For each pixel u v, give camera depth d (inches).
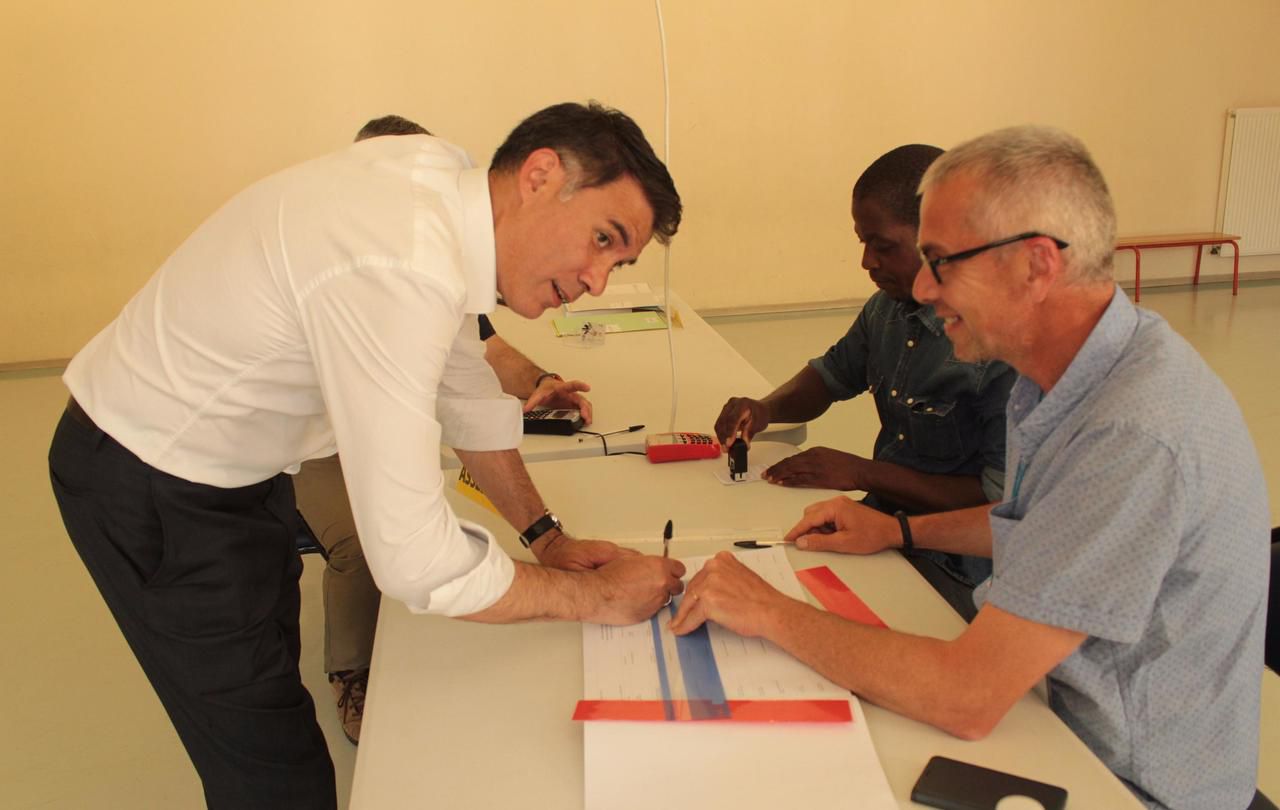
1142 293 227.9
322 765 54.9
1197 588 37.7
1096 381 39.4
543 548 53.9
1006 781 36.0
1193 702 39.3
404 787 37.5
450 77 191.3
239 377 44.5
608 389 84.2
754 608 44.6
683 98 201.2
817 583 51.2
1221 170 226.4
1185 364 38.2
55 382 183.2
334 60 185.9
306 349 43.6
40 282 187.0
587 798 36.1
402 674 44.5
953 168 38.7
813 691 41.6
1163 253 232.5
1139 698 39.3
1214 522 37.0
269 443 48.3
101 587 50.1
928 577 65.3
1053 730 39.8
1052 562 37.3
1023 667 38.0
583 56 195.2
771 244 215.5
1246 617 39.2
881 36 204.5
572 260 44.0
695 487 64.6
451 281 39.7
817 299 221.8
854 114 209.0
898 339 70.9
